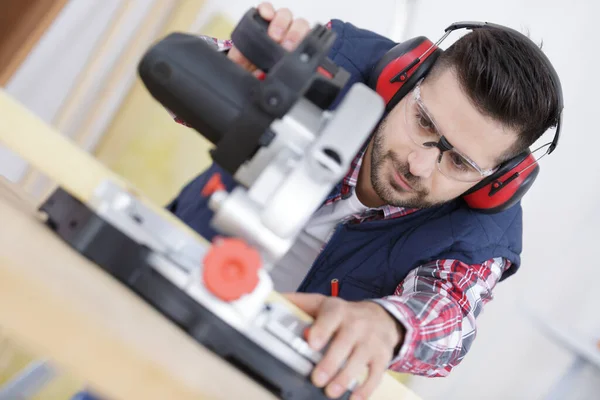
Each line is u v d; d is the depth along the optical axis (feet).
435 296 3.11
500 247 3.98
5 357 4.06
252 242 1.89
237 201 1.88
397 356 2.47
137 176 6.31
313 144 1.85
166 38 2.12
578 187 7.16
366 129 1.88
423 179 3.56
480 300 3.86
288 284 4.17
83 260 1.78
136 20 5.63
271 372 1.88
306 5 6.38
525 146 3.51
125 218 1.87
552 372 7.30
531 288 7.35
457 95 3.34
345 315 2.12
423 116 3.48
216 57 2.09
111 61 5.63
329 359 1.96
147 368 1.51
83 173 1.88
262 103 1.92
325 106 2.12
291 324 1.97
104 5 5.36
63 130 5.60
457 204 4.05
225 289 1.79
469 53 3.34
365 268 4.00
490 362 7.44
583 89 6.84
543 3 6.59
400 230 4.03
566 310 7.25
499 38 3.38
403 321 2.48
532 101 3.30
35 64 5.17
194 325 1.82
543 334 7.11
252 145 1.95
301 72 1.91
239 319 1.85
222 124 2.00
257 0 6.27
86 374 1.51
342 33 4.24
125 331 1.52
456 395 7.41
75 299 1.51
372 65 4.15
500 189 3.72
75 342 1.49
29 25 4.27
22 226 1.64
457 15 6.44
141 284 1.82
